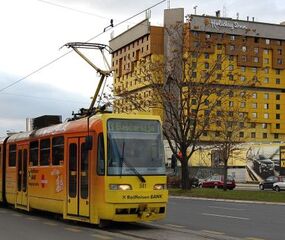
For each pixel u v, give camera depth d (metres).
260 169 80.00
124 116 14.84
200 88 37.88
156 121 15.20
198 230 14.66
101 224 14.70
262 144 80.69
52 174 17.14
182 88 39.12
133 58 116.75
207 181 62.75
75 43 24.50
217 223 16.70
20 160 20.50
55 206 16.77
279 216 19.41
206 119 38.97
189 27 40.22
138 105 38.88
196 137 38.94
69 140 16.16
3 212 20.55
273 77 147.75
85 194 15.07
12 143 21.62
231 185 61.09
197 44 39.78
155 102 38.09
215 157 78.88
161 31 106.12
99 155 14.57
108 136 14.51
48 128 18.27
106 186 14.19
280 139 149.00
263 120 146.88
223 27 129.75
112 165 14.30
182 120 38.28
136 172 14.45
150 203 14.45
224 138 51.88
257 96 146.38
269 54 146.50
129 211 14.22
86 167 15.09
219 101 39.25
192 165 81.81
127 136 14.70
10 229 14.71
